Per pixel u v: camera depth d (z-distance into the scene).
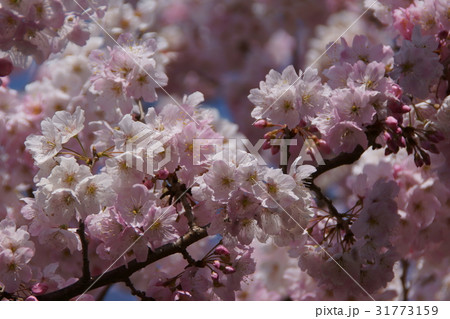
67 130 2.45
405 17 2.80
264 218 2.33
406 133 2.59
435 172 2.97
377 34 4.59
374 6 3.09
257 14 5.54
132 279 3.33
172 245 2.44
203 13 5.57
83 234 2.38
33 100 3.33
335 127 2.49
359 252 2.63
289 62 5.67
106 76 2.71
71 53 3.46
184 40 5.48
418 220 2.99
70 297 2.44
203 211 2.51
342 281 2.76
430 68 2.59
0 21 2.73
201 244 3.17
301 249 2.77
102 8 2.94
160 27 5.49
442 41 2.68
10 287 2.44
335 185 4.79
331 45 2.76
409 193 2.98
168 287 2.52
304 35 5.56
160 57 2.98
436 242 3.16
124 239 2.42
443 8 2.72
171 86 5.50
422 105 2.70
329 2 5.39
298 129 2.57
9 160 3.15
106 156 2.59
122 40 2.81
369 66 2.53
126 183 2.40
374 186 2.67
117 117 2.81
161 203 2.55
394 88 2.52
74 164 2.32
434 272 3.96
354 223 2.58
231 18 5.55
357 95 2.47
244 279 2.70
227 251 2.43
